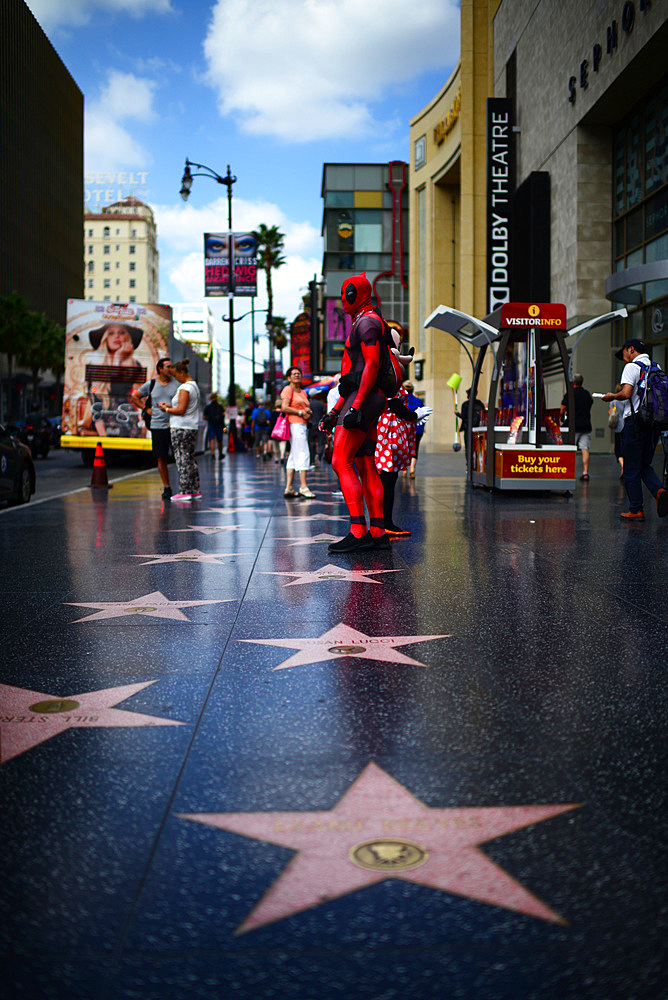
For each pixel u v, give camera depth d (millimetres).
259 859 2145
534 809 2420
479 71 37625
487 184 30609
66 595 5609
